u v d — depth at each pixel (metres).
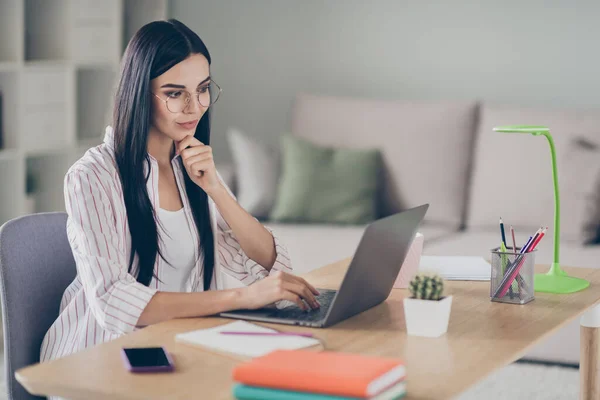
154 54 1.92
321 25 4.89
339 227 4.20
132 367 1.38
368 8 4.79
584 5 4.39
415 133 4.33
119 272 1.81
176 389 1.31
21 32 4.29
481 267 2.21
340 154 4.29
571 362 3.33
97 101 4.95
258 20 5.01
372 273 1.75
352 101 4.50
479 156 4.21
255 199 4.31
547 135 2.14
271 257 2.17
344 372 1.23
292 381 1.22
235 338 1.54
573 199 3.89
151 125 2.05
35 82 4.44
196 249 2.12
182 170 2.13
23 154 4.38
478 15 4.59
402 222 1.78
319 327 1.69
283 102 5.01
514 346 1.57
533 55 4.51
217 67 5.11
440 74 4.69
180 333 1.62
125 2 5.15
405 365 1.45
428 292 1.64
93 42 4.82
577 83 4.45
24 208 4.45
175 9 5.16
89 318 1.91
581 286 2.04
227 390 1.30
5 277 1.91
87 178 1.88
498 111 4.22
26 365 1.95
